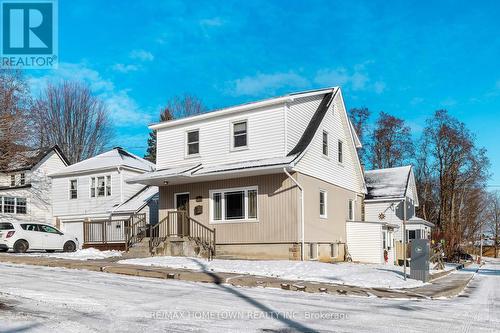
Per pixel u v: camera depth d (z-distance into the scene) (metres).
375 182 36.62
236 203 22.00
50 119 52.44
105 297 10.35
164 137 25.02
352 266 19.67
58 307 9.02
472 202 65.75
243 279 13.83
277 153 21.14
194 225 23.05
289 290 12.95
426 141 58.25
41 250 24.91
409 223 35.53
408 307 10.73
